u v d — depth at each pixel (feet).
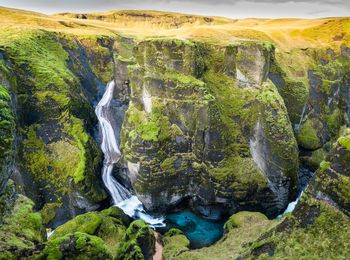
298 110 212.43
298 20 388.78
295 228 97.14
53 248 72.08
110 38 267.18
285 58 248.52
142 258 107.14
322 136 226.38
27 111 168.04
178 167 169.48
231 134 175.52
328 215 92.38
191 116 170.40
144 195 167.32
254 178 167.73
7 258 66.85
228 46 187.21
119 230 140.67
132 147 169.27
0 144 72.02
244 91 183.83
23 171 155.63
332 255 87.56
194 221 168.25
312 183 97.86
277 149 168.86
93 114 206.08
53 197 159.84
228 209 168.55
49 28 256.32
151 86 174.81
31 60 181.78
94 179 171.73
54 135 172.14
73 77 200.13
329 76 252.42
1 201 80.38
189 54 174.29
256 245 102.06
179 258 125.59
